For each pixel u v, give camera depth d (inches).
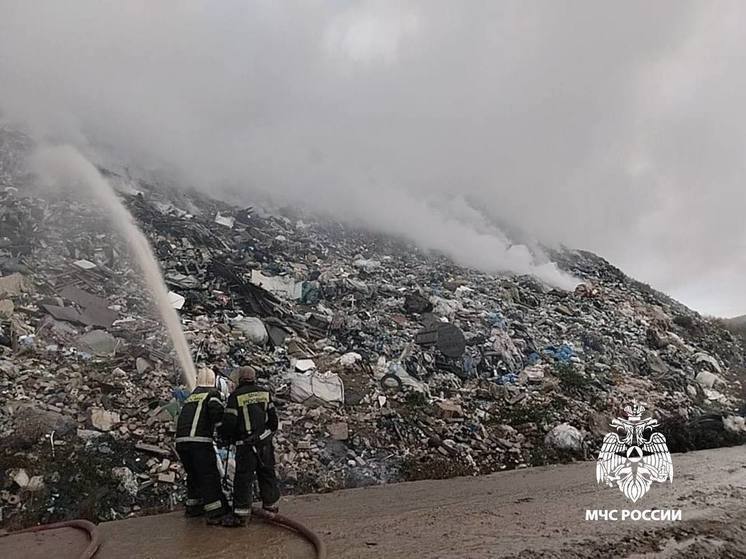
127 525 205.8
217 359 395.9
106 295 451.5
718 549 188.4
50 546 179.8
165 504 243.0
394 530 202.1
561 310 737.6
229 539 185.5
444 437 366.0
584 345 625.3
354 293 612.4
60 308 395.9
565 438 391.5
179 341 399.2
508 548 181.2
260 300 521.7
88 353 354.9
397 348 495.2
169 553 171.3
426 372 466.0
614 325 732.0
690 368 647.8
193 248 593.6
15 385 295.3
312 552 172.6
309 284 590.6
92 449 259.1
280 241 725.9
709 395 581.6
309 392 370.3
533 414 420.8
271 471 209.5
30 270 445.1
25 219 522.3
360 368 437.7
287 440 314.7
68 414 281.9
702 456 404.8
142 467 260.4
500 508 240.8
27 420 261.7
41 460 243.3
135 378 335.0
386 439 345.7
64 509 225.3
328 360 445.7
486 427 395.9
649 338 705.0
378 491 281.4
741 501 257.4
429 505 246.8
